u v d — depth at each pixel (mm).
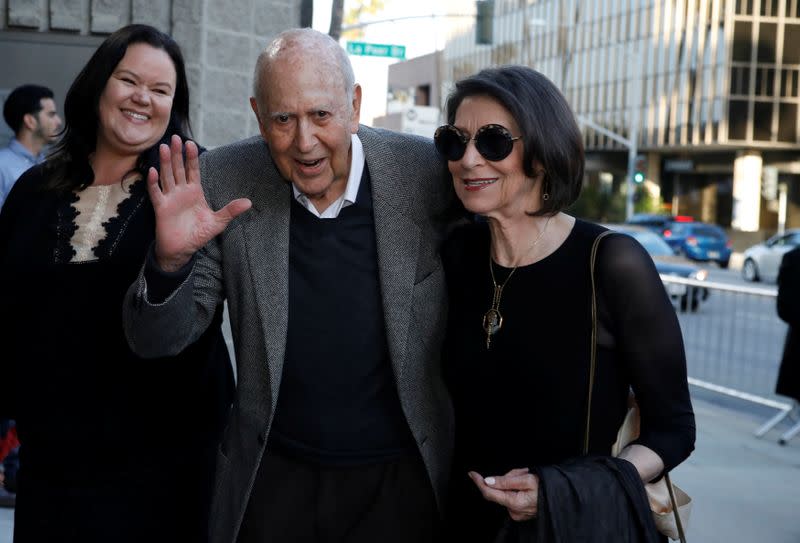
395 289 2291
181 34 5672
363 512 2355
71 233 2367
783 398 7559
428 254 2352
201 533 2549
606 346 2025
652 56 49688
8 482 4211
